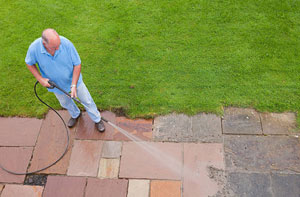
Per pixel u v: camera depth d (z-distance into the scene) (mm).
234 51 4672
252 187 3383
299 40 4723
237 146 3715
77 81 3078
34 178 3646
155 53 4758
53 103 4293
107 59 4734
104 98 4273
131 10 5406
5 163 3770
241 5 5305
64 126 4055
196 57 4648
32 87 4469
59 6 5586
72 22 5305
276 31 4875
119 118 4086
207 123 3941
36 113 4191
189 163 3615
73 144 3881
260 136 3783
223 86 4270
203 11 5281
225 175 3492
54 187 3537
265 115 3959
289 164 3523
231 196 3336
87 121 4094
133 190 3457
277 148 3662
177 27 5086
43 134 4000
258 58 4547
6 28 5289
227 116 3986
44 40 2596
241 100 4094
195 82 4340
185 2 5445
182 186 3447
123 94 4293
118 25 5199
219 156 3643
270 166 3523
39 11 5520
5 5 5656
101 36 5055
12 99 4363
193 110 4051
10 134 4027
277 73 4344
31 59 2822
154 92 4281
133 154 3734
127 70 4574
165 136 3867
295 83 4203
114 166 3656
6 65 4754
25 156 3814
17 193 3527
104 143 3859
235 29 4973
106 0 5613
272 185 3381
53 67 2916
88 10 5480
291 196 3295
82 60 4734
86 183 3545
